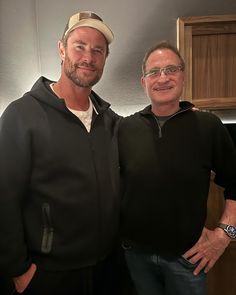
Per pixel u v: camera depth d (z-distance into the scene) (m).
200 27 1.80
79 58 1.14
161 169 1.25
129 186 1.29
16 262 1.06
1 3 1.92
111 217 1.21
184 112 1.31
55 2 1.91
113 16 1.91
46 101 1.14
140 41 1.92
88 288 1.21
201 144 1.26
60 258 1.12
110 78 1.96
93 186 1.15
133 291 1.46
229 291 1.75
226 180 1.32
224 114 1.95
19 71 1.96
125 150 1.34
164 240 1.25
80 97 1.22
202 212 1.25
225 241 1.29
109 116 1.39
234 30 1.79
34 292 1.13
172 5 1.89
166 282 1.32
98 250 1.18
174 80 1.27
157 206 1.24
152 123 1.32
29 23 1.93
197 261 1.27
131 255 1.38
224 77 1.82
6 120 1.09
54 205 1.10
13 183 1.06
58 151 1.11
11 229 1.05
